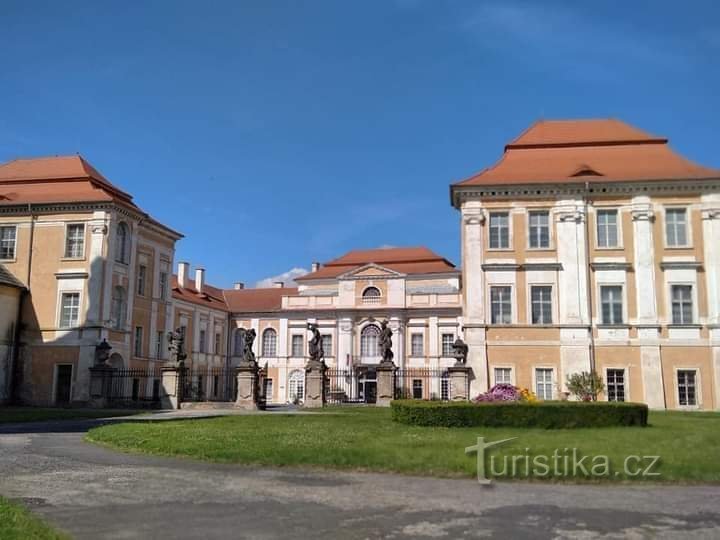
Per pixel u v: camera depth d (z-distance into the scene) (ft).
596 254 130.21
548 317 129.18
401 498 36.78
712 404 123.65
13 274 147.64
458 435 62.18
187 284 227.81
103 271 144.56
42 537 26.96
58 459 50.65
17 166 162.30
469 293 130.82
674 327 126.52
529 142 142.61
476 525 30.81
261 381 135.64
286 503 35.29
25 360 144.15
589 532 29.78
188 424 75.36
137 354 160.25
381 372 127.44
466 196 133.69
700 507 35.12
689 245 128.57
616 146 139.33
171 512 32.99
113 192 157.38
